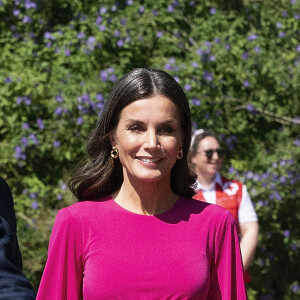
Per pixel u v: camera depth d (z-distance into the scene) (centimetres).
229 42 1730
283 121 1775
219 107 1716
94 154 653
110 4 1753
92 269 596
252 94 1753
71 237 609
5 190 637
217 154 1206
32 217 1573
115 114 620
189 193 650
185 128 632
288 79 1750
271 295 1662
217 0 1830
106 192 652
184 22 1808
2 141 1656
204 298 604
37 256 1524
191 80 1689
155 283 590
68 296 613
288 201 1678
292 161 1678
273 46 1812
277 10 1852
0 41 1723
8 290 567
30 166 1650
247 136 1766
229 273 625
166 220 615
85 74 1698
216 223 624
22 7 1778
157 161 607
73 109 1617
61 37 1709
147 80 606
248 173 1644
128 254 596
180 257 598
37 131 1623
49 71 1695
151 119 601
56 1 1773
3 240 593
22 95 1636
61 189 1598
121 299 588
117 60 1730
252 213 1212
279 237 1683
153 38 1758
